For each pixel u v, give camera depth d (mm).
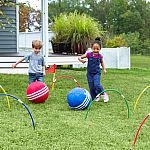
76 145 5961
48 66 16922
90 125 7184
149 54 43469
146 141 6281
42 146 5891
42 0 15648
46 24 15703
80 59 10211
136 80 14977
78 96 8594
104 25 57031
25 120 7484
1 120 7453
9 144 5965
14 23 17547
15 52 17703
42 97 9273
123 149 5812
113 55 21562
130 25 53875
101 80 14422
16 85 12273
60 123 7277
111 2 58125
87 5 58344
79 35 19406
